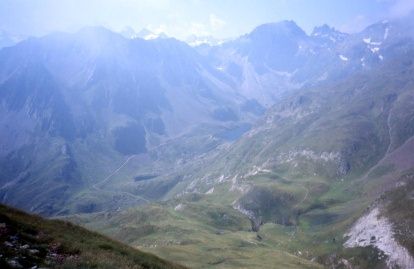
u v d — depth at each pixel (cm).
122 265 3912
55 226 4616
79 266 3528
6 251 3238
